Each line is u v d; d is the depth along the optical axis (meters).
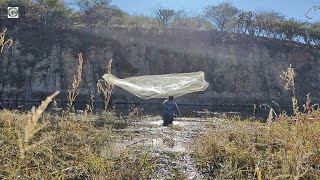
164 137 11.05
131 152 7.23
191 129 13.91
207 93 52.47
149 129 13.47
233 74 57.00
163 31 60.28
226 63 58.12
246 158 6.69
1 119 9.45
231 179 5.63
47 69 50.09
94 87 48.91
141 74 54.19
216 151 7.44
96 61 52.88
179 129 13.80
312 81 59.84
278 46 62.78
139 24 64.06
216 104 49.53
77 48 53.44
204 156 7.36
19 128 7.55
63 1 58.59
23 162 5.14
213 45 59.94
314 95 58.00
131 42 56.78
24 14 55.72
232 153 7.02
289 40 66.19
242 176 5.73
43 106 2.36
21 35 52.88
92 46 54.41
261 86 56.62
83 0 59.50
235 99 53.75
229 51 59.66
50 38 53.41
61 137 7.52
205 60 57.94
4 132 7.34
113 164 5.86
